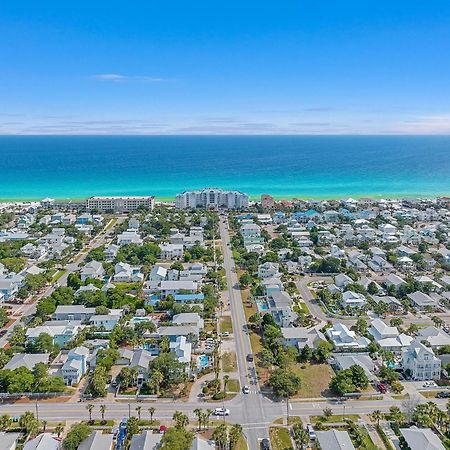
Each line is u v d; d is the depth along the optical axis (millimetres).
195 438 152250
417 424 164875
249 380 196750
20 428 164250
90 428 164500
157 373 186250
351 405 179500
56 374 199375
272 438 161000
